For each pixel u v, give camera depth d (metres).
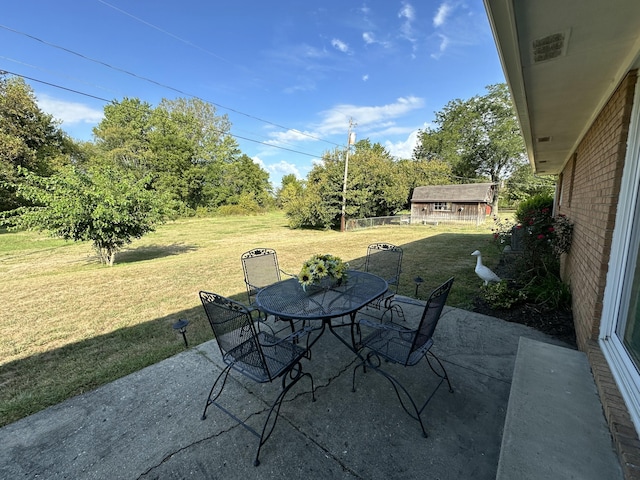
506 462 1.25
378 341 2.21
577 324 2.87
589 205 2.94
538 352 2.15
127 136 24.25
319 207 15.93
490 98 25.84
